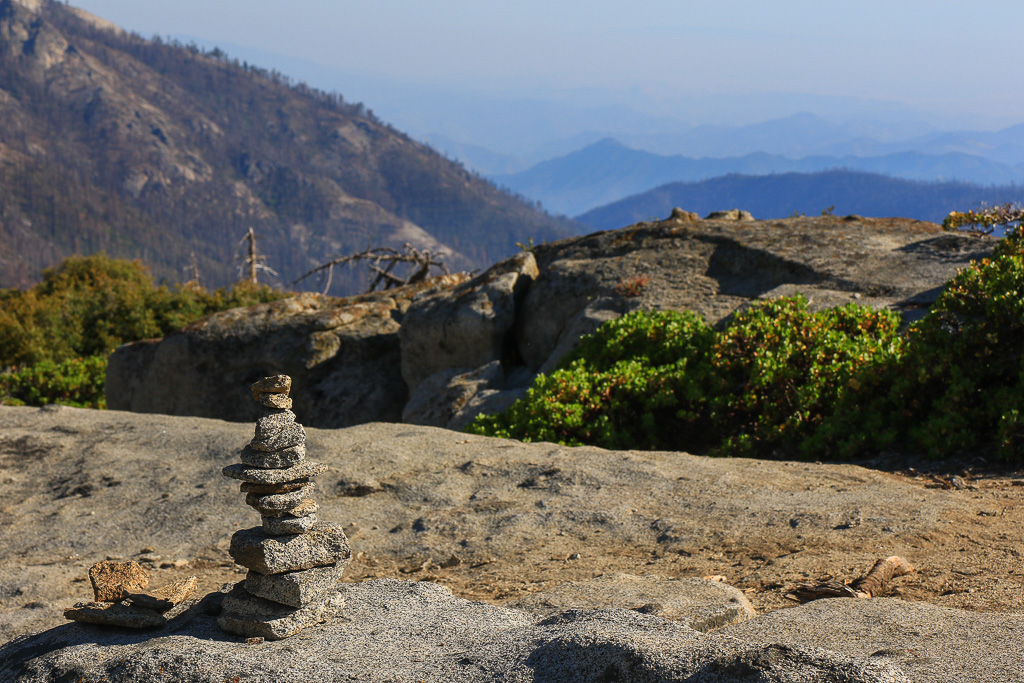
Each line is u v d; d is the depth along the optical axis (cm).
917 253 816
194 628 315
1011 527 359
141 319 1891
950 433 452
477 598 358
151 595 324
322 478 466
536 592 354
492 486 445
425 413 866
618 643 279
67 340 1880
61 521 470
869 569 335
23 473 555
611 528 395
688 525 387
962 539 353
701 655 272
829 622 296
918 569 336
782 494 404
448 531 411
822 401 523
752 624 299
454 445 505
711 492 412
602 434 580
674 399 592
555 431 589
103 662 298
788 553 357
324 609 317
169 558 421
